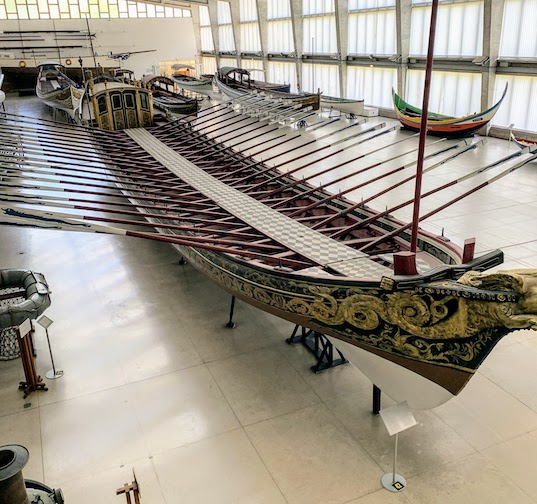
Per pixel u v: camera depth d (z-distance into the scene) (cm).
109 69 2391
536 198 1030
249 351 577
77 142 1127
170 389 514
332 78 2177
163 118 1414
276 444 442
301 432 455
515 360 543
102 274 767
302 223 700
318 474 410
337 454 429
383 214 614
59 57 2758
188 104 1786
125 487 336
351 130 1739
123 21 2888
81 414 481
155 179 860
